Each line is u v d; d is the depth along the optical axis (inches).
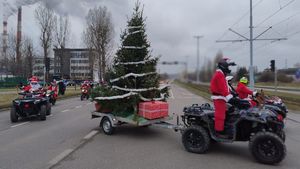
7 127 455.5
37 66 2474.2
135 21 405.7
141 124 355.6
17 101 512.4
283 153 256.7
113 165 258.8
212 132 291.7
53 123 490.9
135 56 401.4
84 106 791.7
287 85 2618.1
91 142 344.5
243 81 384.8
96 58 1865.2
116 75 395.5
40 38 1935.3
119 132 400.5
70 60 2827.3
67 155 289.6
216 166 257.4
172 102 948.6
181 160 274.1
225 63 284.5
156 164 261.9
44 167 253.6
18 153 298.4
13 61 2386.8
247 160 274.8
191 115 303.0
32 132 410.9
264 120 265.4
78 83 2603.3
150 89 387.2
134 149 312.7
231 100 289.6
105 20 1983.3
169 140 353.1
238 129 282.8
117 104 384.2
